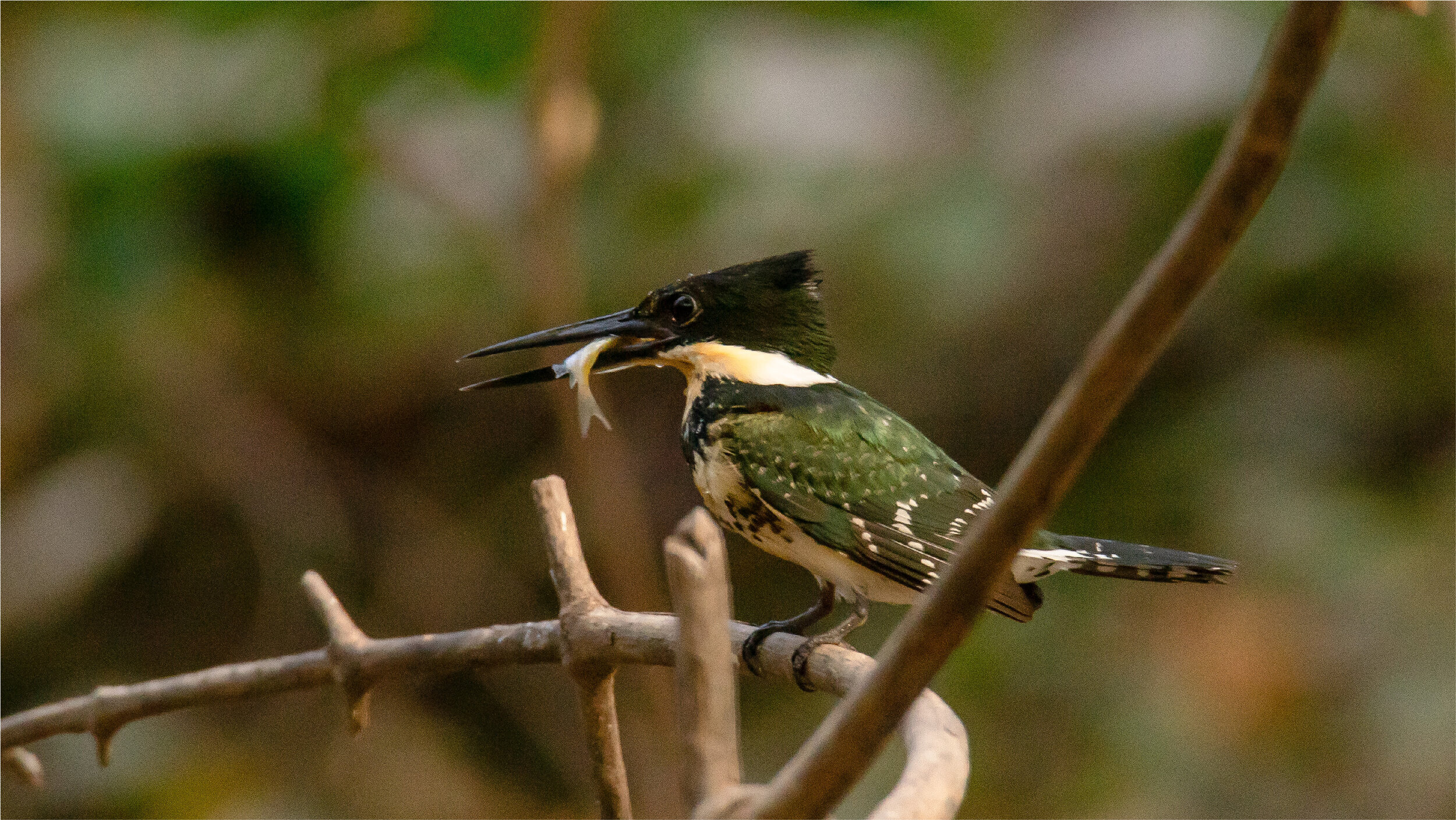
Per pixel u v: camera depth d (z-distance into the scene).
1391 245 10.95
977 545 1.88
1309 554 10.83
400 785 12.19
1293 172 11.19
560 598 3.97
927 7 11.25
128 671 12.20
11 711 11.98
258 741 12.30
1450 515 10.66
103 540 12.07
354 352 12.06
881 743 2.06
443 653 4.36
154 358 11.75
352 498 12.73
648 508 12.39
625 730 11.88
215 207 10.98
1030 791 10.79
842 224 11.27
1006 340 11.73
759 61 11.34
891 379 11.83
